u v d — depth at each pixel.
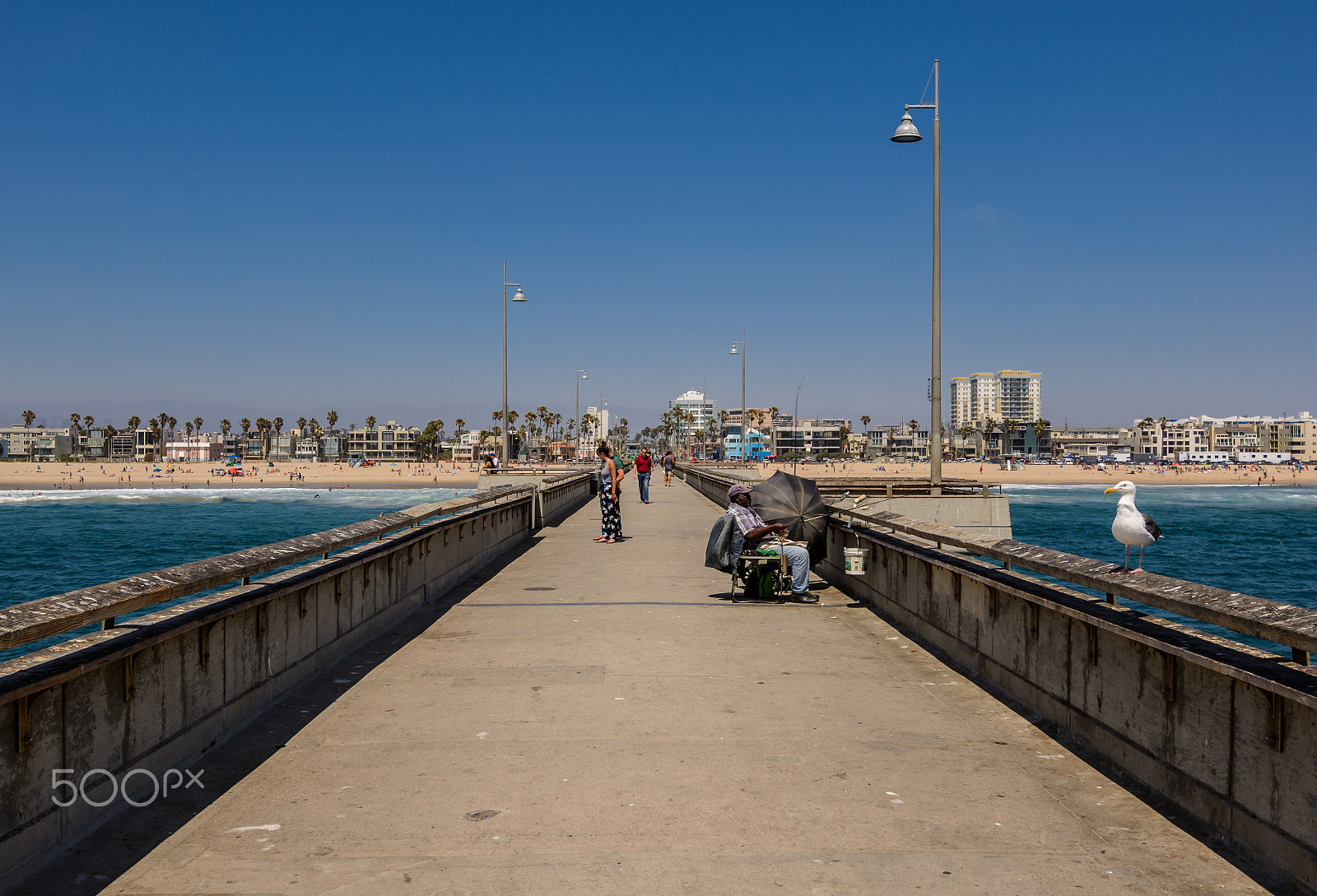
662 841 4.16
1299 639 3.38
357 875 3.81
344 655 8.11
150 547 47.38
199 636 5.37
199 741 5.35
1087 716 5.46
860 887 3.70
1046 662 6.06
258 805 4.61
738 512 11.45
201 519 68.19
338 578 8.02
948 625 8.12
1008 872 3.84
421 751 5.47
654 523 24.23
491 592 12.20
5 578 35.41
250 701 6.12
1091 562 5.49
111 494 108.31
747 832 4.27
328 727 5.98
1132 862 3.93
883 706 6.52
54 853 3.94
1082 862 3.93
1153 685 4.70
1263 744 3.79
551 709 6.42
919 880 3.77
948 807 4.58
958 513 18.16
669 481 55.72
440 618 10.16
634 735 5.81
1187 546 48.12
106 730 4.37
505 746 5.57
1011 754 5.42
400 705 6.52
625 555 16.64
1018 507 83.81
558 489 25.70
